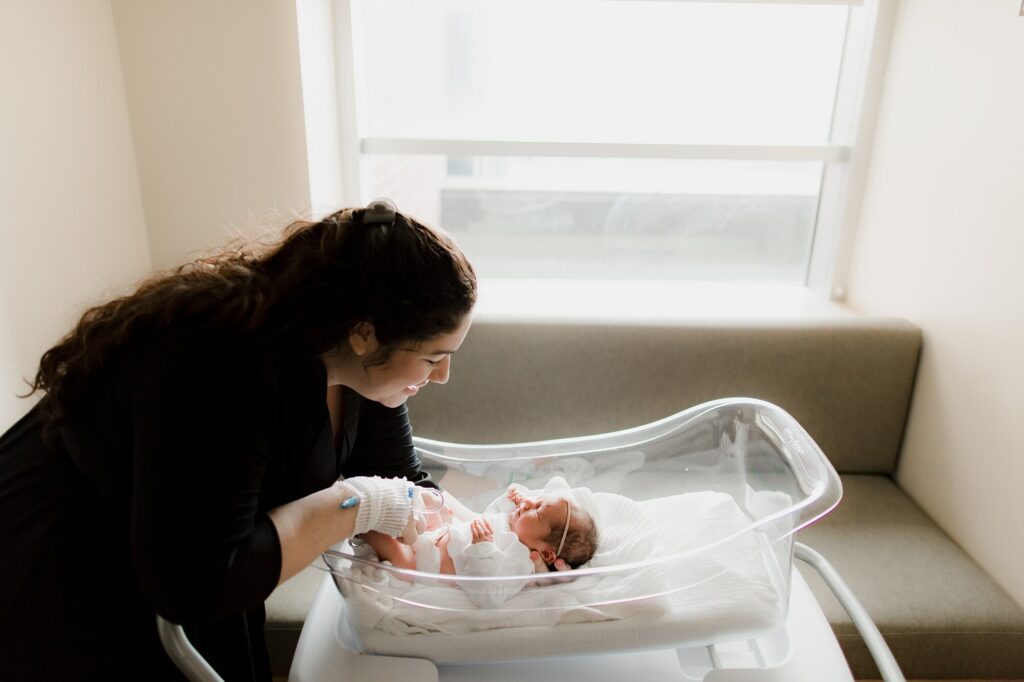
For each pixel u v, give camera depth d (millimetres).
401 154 2113
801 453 1128
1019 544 1473
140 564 749
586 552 1196
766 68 2113
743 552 1095
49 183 1498
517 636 1008
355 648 1076
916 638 1420
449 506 1263
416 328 839
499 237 2307
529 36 2070
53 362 871
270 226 1562
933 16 1804
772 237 2309
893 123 1984
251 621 1137
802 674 1003
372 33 2059
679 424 1359
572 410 1874
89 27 1592
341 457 1070
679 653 1131
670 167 2211
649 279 2361
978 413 1604
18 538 868
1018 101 1485
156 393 760
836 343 1831
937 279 1771
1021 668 1448
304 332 829
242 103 1749
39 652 866
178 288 834
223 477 763
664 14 2051
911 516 1773
